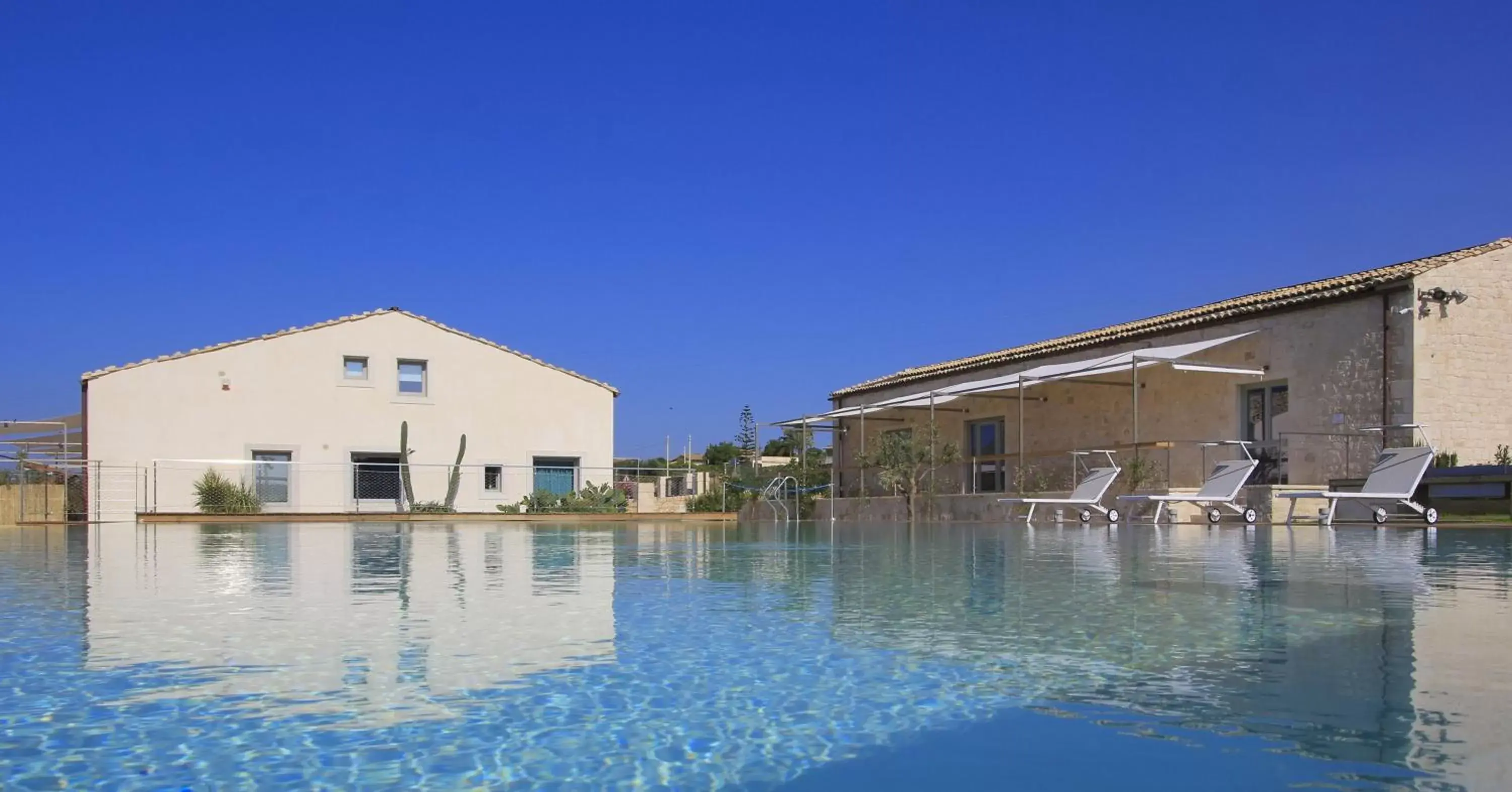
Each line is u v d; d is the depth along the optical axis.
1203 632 4.22
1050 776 2.38
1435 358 15.41
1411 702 2.94
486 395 29.45
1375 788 2.22
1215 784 2.29
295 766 2.45
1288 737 2.62
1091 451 18.72
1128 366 17.67
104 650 3.87
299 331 27.58
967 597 5.62
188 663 3.62
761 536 15.28
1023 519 19.05
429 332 28.98
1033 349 23.80
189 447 26.27
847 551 10.27
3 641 4.09
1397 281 15.35
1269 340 17.70
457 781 2.35
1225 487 15.12
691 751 2.60
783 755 2.57
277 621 4.68
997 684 3.30
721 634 4.29
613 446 30.84
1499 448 15.76
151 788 2.28
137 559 9.25
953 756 2.54
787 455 40.62
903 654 3.82
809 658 3.74
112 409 25.67
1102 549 9.84
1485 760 2.41
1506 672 3.32
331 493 27.45
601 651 3.90
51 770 2.40
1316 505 15.46
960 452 22.97
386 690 3.22
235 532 17.11
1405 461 13.61
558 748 2.62
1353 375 16.20
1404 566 7.20
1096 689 3.21
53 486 23.56
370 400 28.19
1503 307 16.08
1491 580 6.12
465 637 4.21
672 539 14.12
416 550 10.95
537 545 12.10
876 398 28.95
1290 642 3.92
